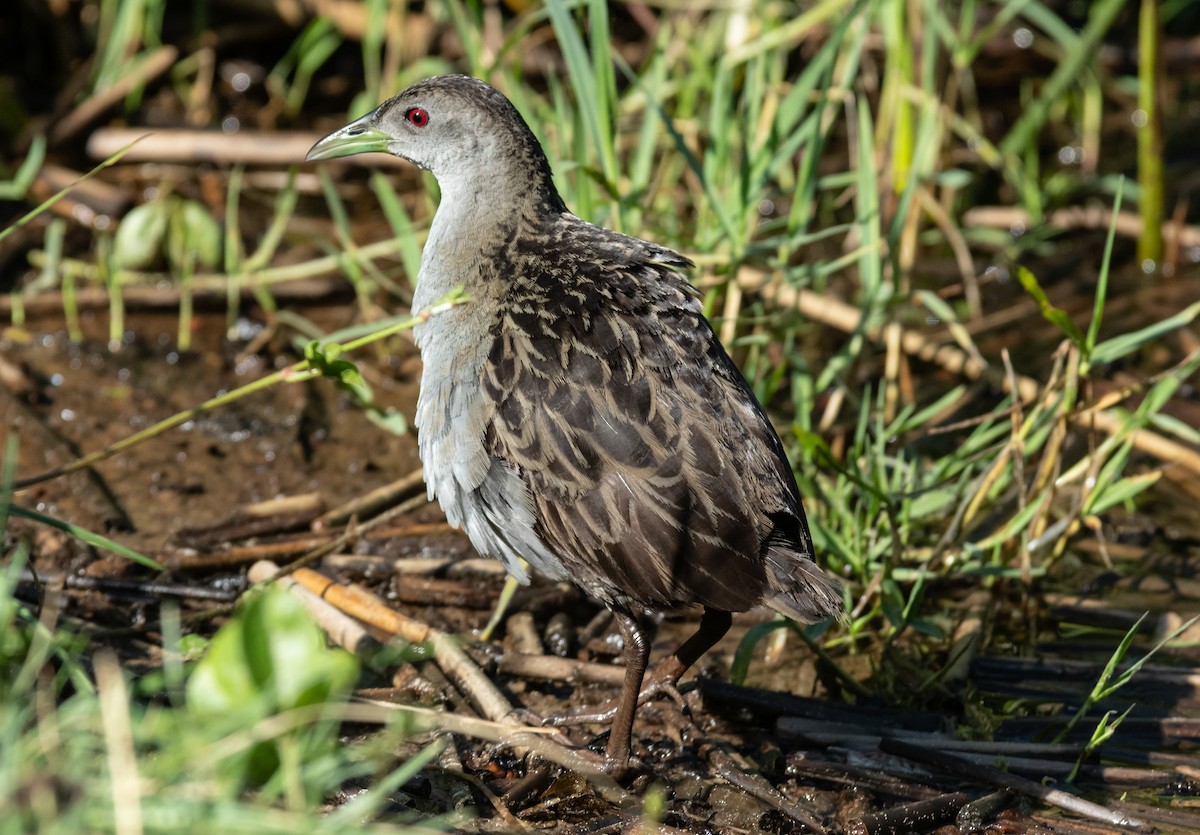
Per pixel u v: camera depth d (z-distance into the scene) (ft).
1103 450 30.63
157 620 28.14
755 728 26.58
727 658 28.91
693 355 24.11
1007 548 30.83
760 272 38.65
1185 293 42.88
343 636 27.30
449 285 26.35
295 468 34.22
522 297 24.93
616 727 24.56
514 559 25.14
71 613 27.71
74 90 46.70
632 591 23.49
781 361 35.47
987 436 32.07
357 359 38.91
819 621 22.65
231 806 16.19
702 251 33.81
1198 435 31.91
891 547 28.58
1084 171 49.37
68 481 32.60
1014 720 26.53
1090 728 26.45
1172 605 30.32
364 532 30.42
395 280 41.86
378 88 46.73
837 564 30.09
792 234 33.88
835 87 44.09
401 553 31.24
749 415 24.03
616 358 23.73
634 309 24.43
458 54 48.26
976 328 40.55
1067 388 29.60
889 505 27.89
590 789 24.12
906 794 24.45
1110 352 30.71
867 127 35.70
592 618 30.25
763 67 38.88
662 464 23.02
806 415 32.12
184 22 52.06
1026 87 52.47
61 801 15.74
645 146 34.24
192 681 18.02
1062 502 33.71
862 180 35.40
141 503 32.40
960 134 50.03
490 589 29.78
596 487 23.29
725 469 23.03
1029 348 39.81
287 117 49.49
